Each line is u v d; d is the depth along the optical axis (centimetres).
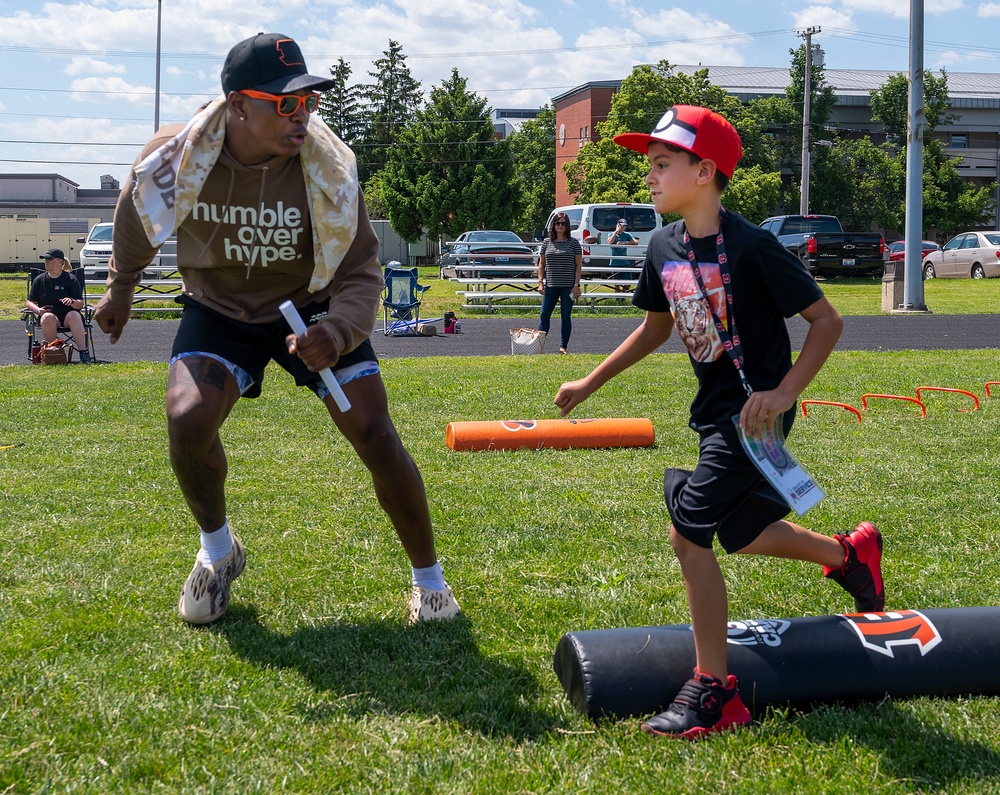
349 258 334
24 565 414
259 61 304
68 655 321
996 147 6372
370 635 343
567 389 319
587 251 2355
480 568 417
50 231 4494
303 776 248
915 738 267
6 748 260
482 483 562
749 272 274
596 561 425
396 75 7912
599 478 577
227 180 318
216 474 337
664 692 281
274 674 310
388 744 265
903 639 293
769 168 4869
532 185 6775
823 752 261
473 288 2486
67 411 812
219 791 241
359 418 336
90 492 534
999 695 293
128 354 1445
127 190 325
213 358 335
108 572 406
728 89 6206
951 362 1184
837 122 5922
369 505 513
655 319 309
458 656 326
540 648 332
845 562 328
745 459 273
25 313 1284
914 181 2111
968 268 3172
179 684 301
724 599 275
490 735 272
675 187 276
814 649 288
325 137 327
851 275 3228
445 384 976
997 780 246
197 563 353
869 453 640
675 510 278
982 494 533
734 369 282
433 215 5550
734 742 264
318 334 302
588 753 261
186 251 335
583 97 6066
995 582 397
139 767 252
